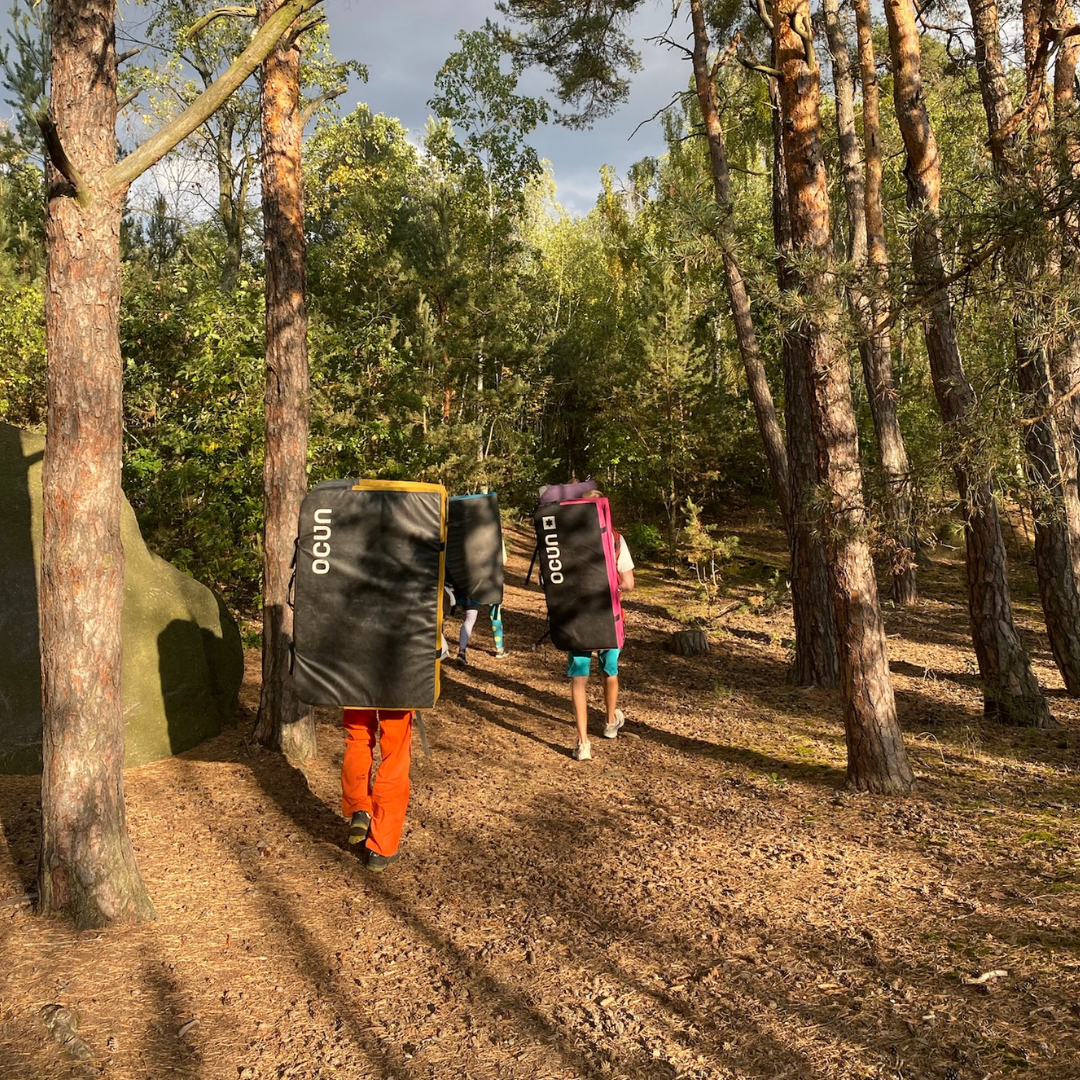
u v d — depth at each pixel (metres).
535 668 10.70
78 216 3.91
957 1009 3.24
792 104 5.93
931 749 7.19
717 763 6.93
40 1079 2.91
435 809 5.92
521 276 25.73
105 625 4.07
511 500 21.77
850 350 5.38
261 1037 3.28
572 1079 3.00
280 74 6.86
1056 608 9.24
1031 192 4.22
